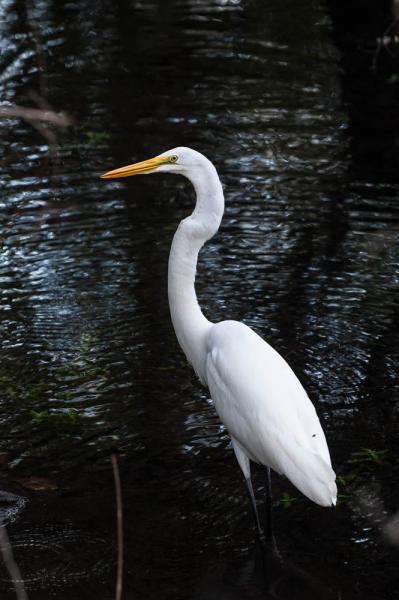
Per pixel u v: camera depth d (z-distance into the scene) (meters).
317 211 13.75
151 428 9.27
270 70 19.20
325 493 6.90
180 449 8.96
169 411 9.53
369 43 20.39
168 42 20.67
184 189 14.55
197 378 10.11
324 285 11.88
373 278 12.00
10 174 14.80
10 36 20.88
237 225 13.41
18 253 12.61
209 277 12.12
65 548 7.64
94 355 10.48
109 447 8.97
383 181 14.59
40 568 7.41
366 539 7.74
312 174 14.88
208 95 17.98
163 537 7.77
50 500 8.23
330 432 9.13
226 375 7.64
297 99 17.80
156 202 14.07
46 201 14.00
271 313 11.27
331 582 7.25
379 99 17.72
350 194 14.21
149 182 14.80
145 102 17.64
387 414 9.39
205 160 7.91
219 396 7.75
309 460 6.98
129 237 13.02
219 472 8.66
